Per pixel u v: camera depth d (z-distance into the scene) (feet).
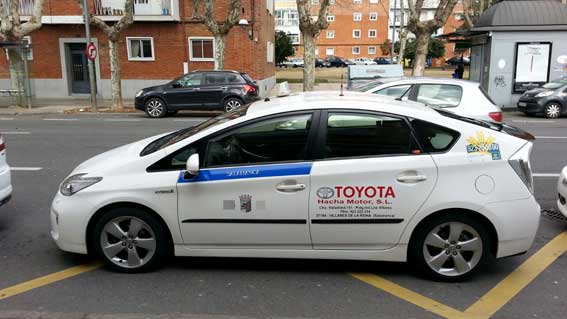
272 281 13.32
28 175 25.61
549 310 11.77
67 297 12.37
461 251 13.09
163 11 72.13
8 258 14.93
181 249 13.47
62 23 73.10
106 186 13.28
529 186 13.03
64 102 70.54
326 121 13.06
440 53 217.56
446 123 13.05
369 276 13.65
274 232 13.07
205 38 74.54
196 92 54.08
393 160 12.73
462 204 12.62
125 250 13.69
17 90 61.98
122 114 57.72
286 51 165.37
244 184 12.88
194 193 13.03
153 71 75.46
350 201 12.76
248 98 54.70
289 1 256.52
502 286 13.07
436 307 11.92
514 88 60.54
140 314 11.50
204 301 12.17
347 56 261.24
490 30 59.47
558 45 59.00
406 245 13.00
